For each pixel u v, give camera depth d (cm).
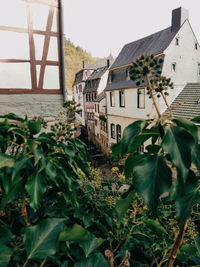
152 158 85
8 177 127
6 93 494
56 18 531
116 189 251
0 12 472
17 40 495
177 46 1535
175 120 91
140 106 1650
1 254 104
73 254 146
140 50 1894
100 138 2686
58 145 144
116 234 202
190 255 162
